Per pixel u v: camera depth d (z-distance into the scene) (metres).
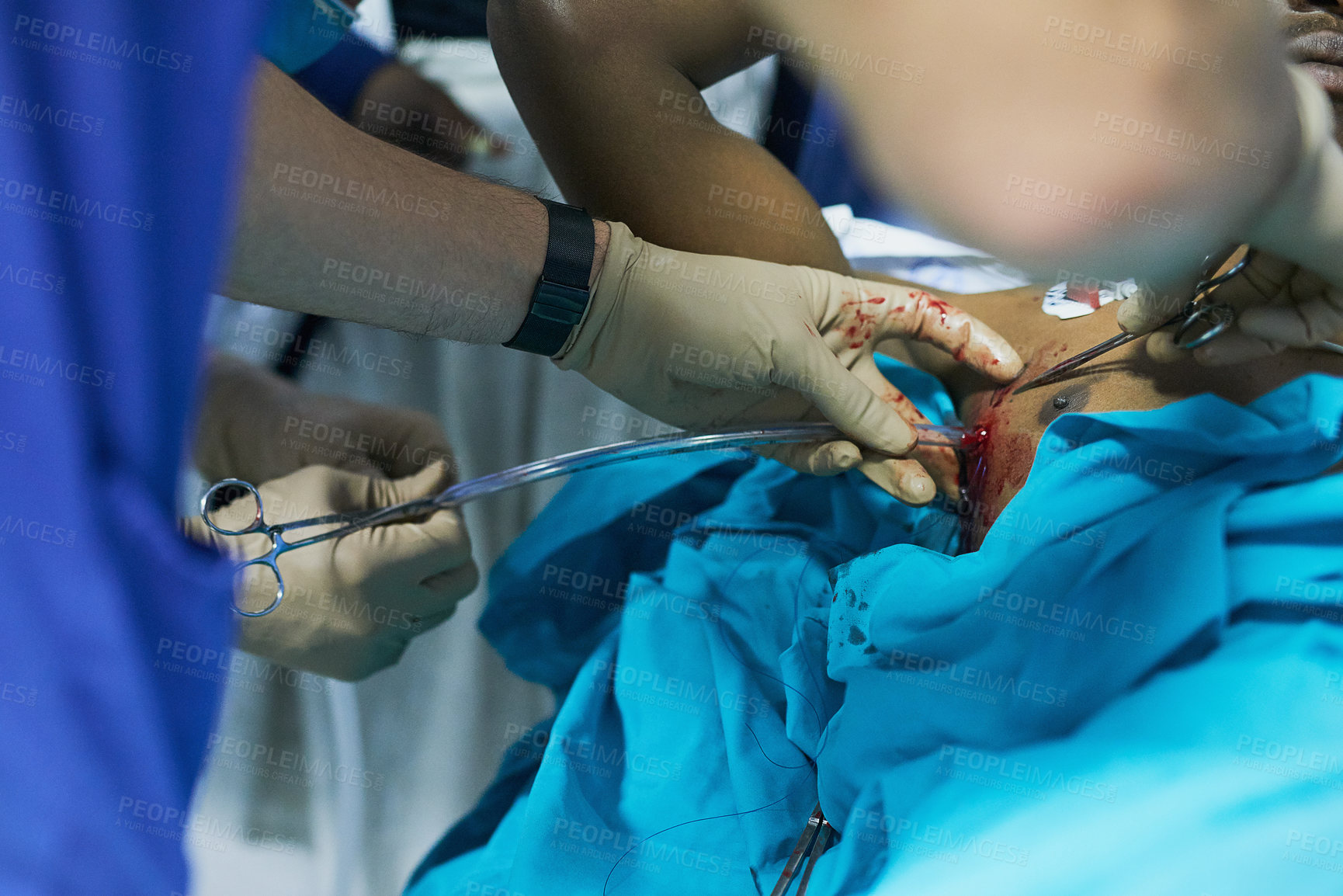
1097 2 0.48
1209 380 0.85
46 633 0.55
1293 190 0.64
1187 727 0.74
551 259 0.87
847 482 1.02
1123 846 0.70
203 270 0.51
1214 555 0.78
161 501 0.55
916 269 1.31
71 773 0.57
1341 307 0.77
